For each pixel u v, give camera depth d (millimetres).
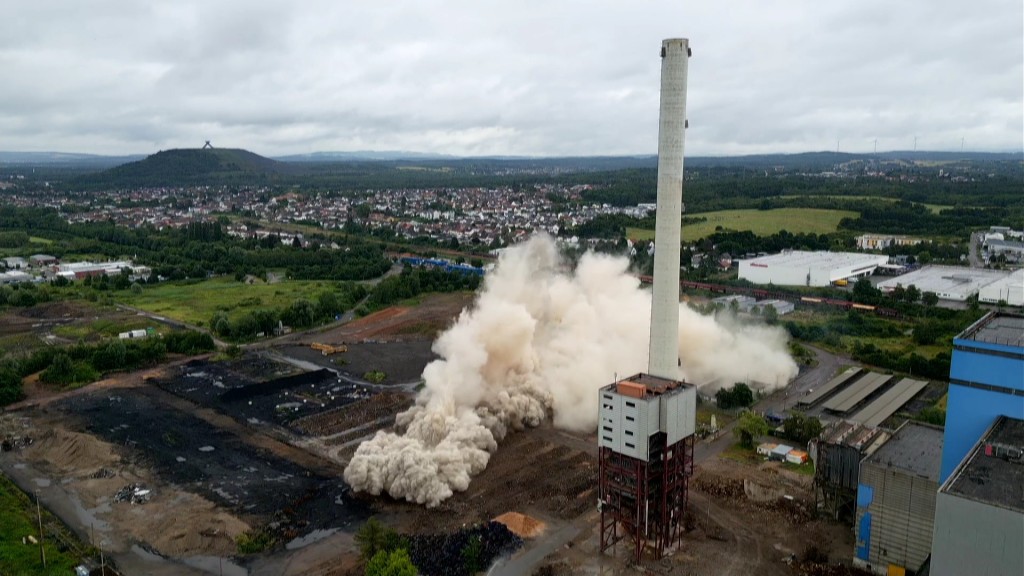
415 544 102250
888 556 95375
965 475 79000
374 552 97125
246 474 126062
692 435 104062
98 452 133625
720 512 113375
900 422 146125
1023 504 71562
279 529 107250
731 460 132250
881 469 95188
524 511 113438
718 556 100812
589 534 106750
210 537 104250
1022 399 90062
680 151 120750
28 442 139375
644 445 96438
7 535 102312
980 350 92688
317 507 114500
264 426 148750
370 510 113938
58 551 99688
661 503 100750
